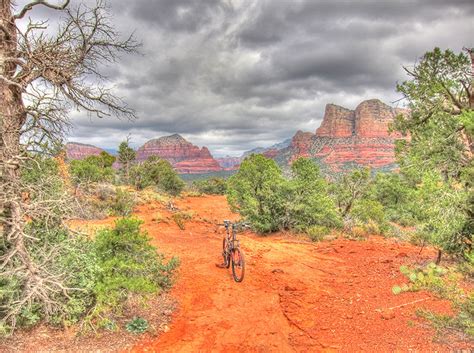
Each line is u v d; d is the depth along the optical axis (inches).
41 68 262.5
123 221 325.1
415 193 366.3
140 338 225.9
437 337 213.5
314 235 591.2
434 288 295.1
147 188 1640.0
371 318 253.1
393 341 216.2
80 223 581.9
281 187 676.7
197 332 241.1
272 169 698.8
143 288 262.8
